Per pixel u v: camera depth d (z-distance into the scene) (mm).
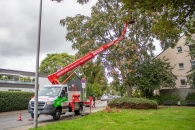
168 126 9305
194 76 23156
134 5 7152
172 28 8359
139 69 23688
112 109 15922
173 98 26688
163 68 24594
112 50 20312
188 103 24953
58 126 9164
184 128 8789
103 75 22250
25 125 11898
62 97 14375
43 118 15133
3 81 32406
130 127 9078
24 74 38188
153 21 20422
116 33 22562
